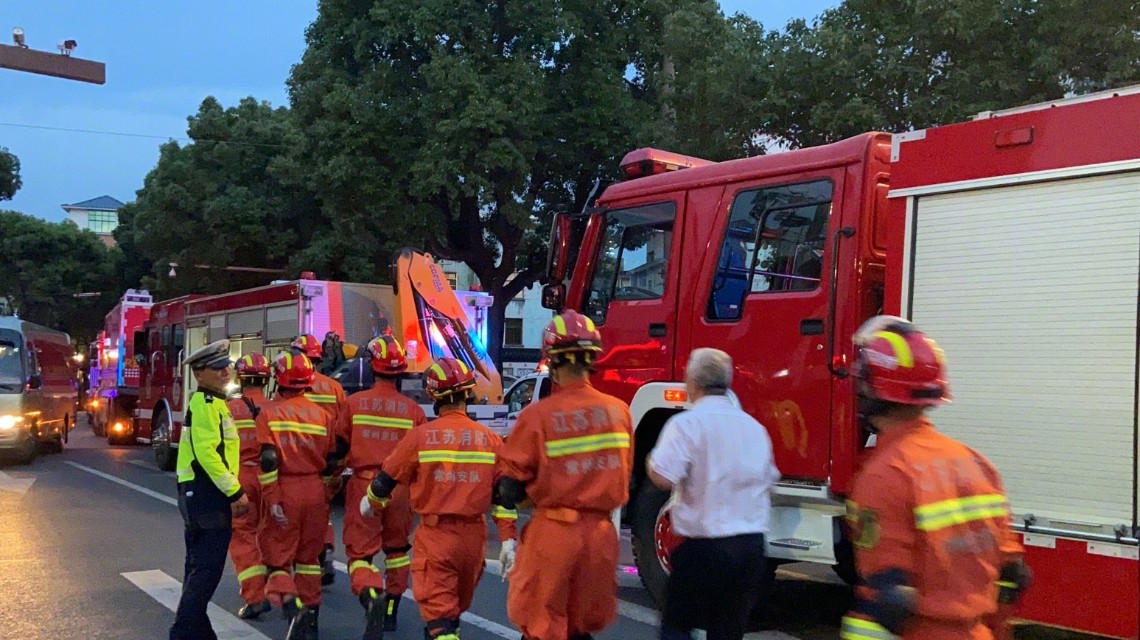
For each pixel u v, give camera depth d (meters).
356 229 20.47
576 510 4.16
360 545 6.04
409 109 19.73
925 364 2.61
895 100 13.73
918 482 2.52
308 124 21.48
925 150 5.51
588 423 4.21
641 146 18.30
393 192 19.66
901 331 2.70
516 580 4.23
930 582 2.50
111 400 21.89
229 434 5.52
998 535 2.62
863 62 13.59
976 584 2.53
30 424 16.86
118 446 21.78
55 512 11.39
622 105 19.91
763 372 6.25
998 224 5.15
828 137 14.13
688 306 6.84
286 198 29.41
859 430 5.70
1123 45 11.97
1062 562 4.68
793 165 6.35
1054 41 12.54
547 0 19.58
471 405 12.61
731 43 15.76
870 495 2.58
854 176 5.96
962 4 12.70
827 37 13.77
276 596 6.05
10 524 10.52
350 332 13.25
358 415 6.10
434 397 4.95
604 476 4.18
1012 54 12.88
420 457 4.81
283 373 6.17
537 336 43.25
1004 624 2.82
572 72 20.27
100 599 7.21
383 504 5.10
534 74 19.31
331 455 6.32
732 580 4.25
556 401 4.25
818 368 5.92
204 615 5.48
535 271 24.25
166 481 14.55
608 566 4.23
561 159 20.17
